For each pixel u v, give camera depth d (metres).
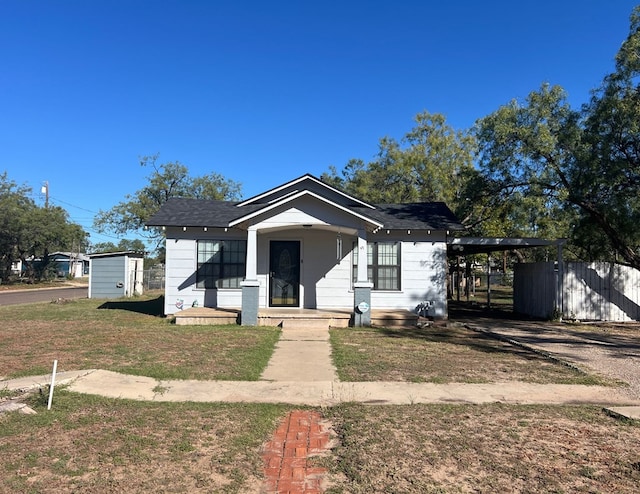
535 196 16.41
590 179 15.32
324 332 12.70
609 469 4.41
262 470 4.40
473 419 5.80
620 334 13.69
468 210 19.23
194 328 12.91
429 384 7.50
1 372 7.84
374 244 15.95
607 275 17.11
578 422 5.73
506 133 16.30
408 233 15.98
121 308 19.03
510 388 7.31
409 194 32.28
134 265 27.50
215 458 4.62
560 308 16.78
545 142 15.70
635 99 14.50
